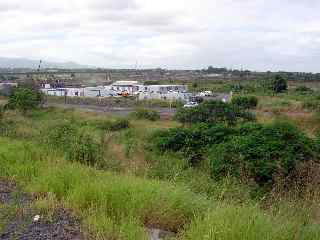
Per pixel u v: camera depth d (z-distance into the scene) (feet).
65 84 409.08
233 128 42.09
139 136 58.70
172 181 26.32
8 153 33.42
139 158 42.06
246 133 39.88
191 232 15.97
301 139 34.76
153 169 34.40
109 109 194.59
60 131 46.98
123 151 45.65
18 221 18.31
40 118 125.80
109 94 303.07
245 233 15.01
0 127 64.85
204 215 17.95
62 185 23.29
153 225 18.66
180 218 18.84
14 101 142.82
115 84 389.39
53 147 39.75
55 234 16.72
